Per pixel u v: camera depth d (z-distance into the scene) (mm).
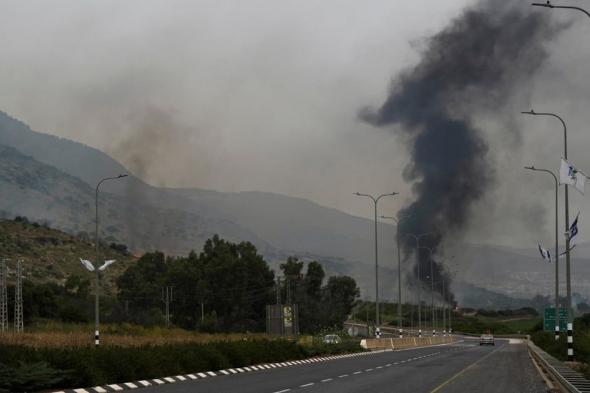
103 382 34219
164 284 161375
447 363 54844
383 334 169250
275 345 58938
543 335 89375
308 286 176875
